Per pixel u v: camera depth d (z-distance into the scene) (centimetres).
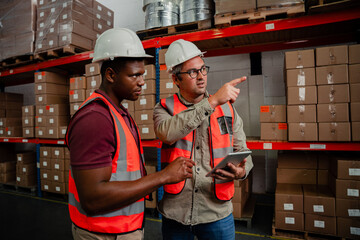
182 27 270
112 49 75
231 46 314
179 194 105
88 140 61
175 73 111
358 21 227
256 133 334
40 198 362
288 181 251
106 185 61
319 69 208
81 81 319
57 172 349
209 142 108
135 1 427
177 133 91
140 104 277
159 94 275
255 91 335
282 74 331
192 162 79
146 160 343
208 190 105
